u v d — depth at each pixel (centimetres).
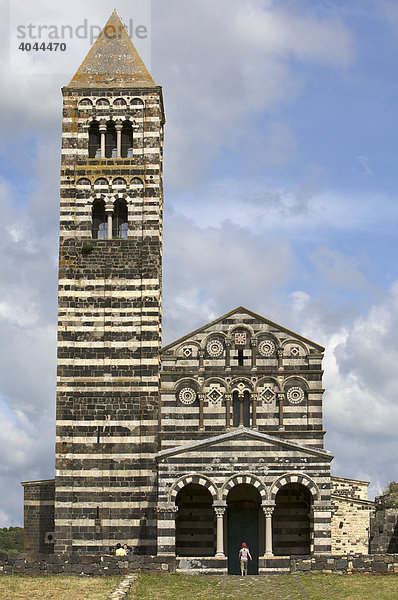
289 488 8444
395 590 6369
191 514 8500
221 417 8650
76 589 6388
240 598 6322
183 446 7794
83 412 8694
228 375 8712
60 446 8619
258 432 8050
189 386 8731
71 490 8544
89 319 8894
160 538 7669
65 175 9181
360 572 7069
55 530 8475
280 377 8700
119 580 6744
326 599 6200
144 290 8950
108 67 9462
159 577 7006
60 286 8950
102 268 9006
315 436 8569
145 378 8756
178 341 8806
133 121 9312
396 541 8412
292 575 7106
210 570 7394
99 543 8444
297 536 8344
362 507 8719
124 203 9231
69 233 9062
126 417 8681
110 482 8556
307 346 8756
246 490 8400
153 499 8525
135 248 9050
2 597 6088
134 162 9219
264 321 8819
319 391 8638
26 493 9112
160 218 9381
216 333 8806
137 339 8856
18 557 6944
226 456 7794
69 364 8794
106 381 8762
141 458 8594
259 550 8294
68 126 9281
